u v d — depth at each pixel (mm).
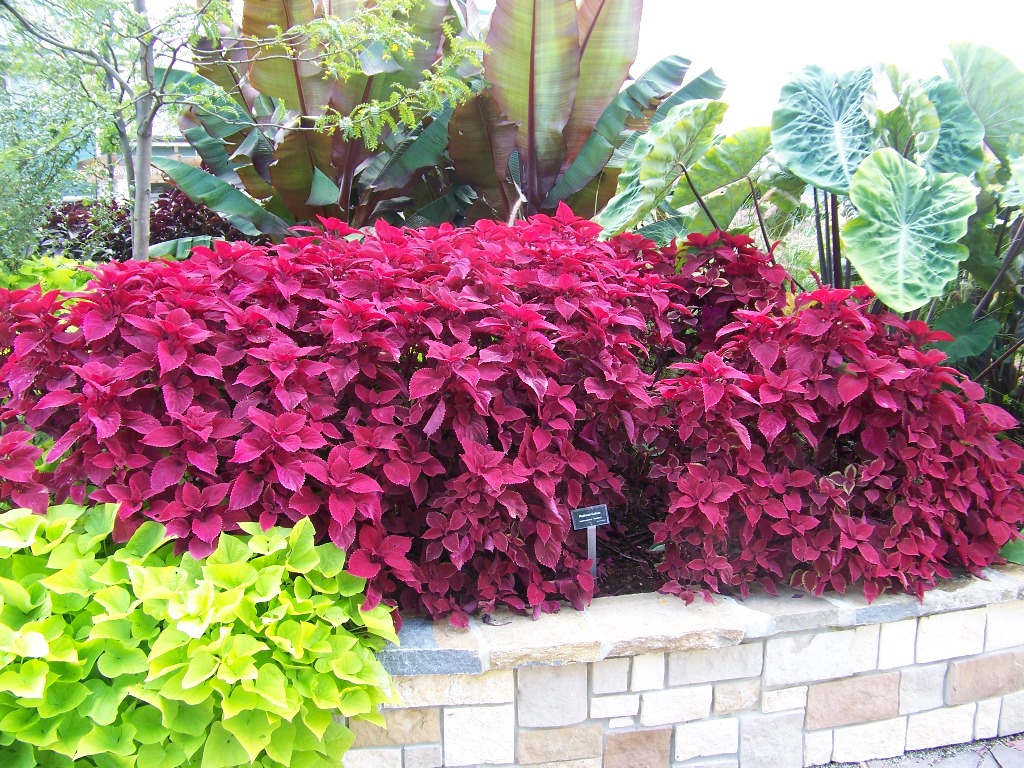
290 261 1986
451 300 1883
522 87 4164
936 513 2076
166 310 1808
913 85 2777
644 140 3176
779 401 2016
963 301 3266
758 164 3477
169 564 1660
